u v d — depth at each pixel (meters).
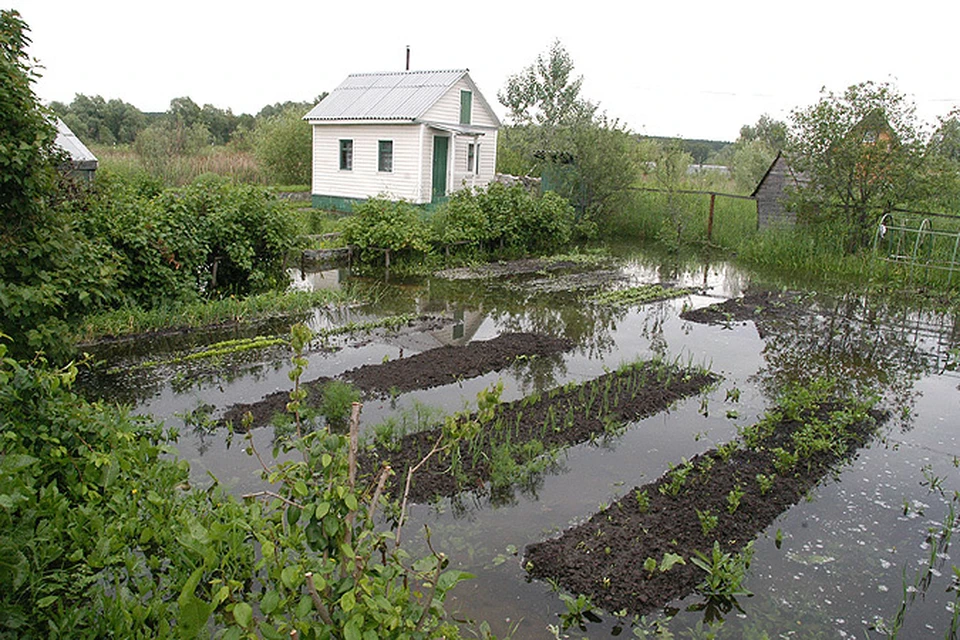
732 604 4.39
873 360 9.84
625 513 5.34
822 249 17.36
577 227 21.16
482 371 8.67
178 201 11.36
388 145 22.84
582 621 4.17
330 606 2.84
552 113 33.38
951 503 5.78
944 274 15.18
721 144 63.62
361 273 15.02
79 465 4.44
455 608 4.24
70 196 9.42
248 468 5.84
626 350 9.96
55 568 3.86
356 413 3.02
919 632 4.23
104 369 8.23
